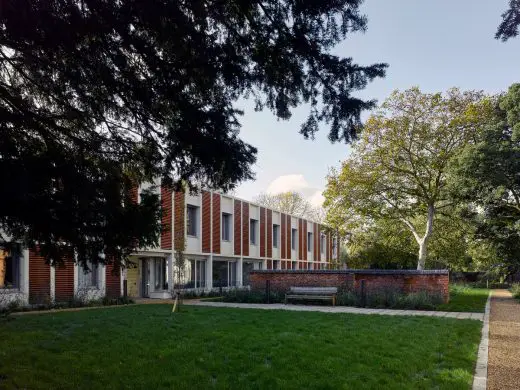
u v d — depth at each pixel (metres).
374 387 6.40
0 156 5.24
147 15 5.13
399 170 28.02
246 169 6.36
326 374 7.06
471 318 15.05
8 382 6.40
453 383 6.69
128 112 6.65
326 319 13.53
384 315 15.08
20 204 5.31
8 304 16.67
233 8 5.49
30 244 6.17
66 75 6.04
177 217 25.58
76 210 5.69
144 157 7.03
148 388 6.34
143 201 6.61
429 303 18.28
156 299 24.98
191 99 6.19
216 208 31.22
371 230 32.19
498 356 8.79
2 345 8.85
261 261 38.28
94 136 6.86
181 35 5.36
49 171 5.57
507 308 19.95
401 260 38.03
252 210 36.53
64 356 8.00
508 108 26.81
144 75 6.00
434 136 26.94
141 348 8.73
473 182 25.53
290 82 6.08
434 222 32.22
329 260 52.50
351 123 6.13
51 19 4.88
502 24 5.49
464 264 42.38
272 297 21.05
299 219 45.34
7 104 6.12
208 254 29.84
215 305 19.44
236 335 10.16
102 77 5.93
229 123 6.15
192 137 6.06
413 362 7.92
